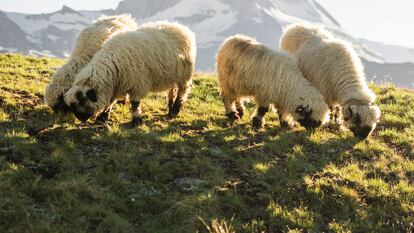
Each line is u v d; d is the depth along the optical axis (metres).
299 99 6.85
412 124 7.48
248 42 7.15
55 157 5.94
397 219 5.85
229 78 7.19
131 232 5.45
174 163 6.13
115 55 6.55
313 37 7.60
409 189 6.14
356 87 7.00
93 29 7.10
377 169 6.46
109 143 6.32
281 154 6.61
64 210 5.47
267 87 6.93
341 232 5.68
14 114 6.67
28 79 7.89
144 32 6.83
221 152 6.48
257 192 6.00
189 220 5.58
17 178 5.67
